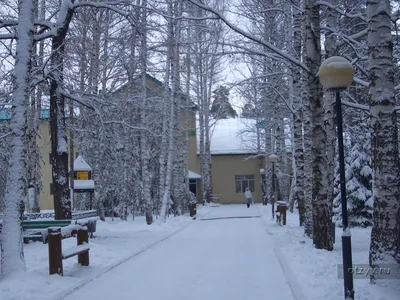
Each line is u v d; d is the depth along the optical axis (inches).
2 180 1145.4
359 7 576.1
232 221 1029.2
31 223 545.6
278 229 778.2
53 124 617.3
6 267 339.3
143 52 737.0
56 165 612.7
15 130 361.7
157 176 1346.0
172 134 1007.6
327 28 492.1
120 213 1239.5
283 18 730.2
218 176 1989.4
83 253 425.7
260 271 413.7
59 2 671.1
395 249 307.1
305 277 354.9
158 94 1087.6
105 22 722.2
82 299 316.8
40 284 329.4
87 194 1166.3
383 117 316.5
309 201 634.2
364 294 283.7
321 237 481.1
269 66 736.3
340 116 294.4
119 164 1206.9
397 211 309.4
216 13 427.8
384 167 313.1
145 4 632.4
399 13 475.2
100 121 667.4
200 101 1657.2
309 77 481.7
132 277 391.9
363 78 645.9
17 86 367.2
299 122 776.3
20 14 377.7
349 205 800.9
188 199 1422.2
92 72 689.0
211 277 390.3
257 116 1277.1
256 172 1975.9
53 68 553.6
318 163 483.8
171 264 457.4
